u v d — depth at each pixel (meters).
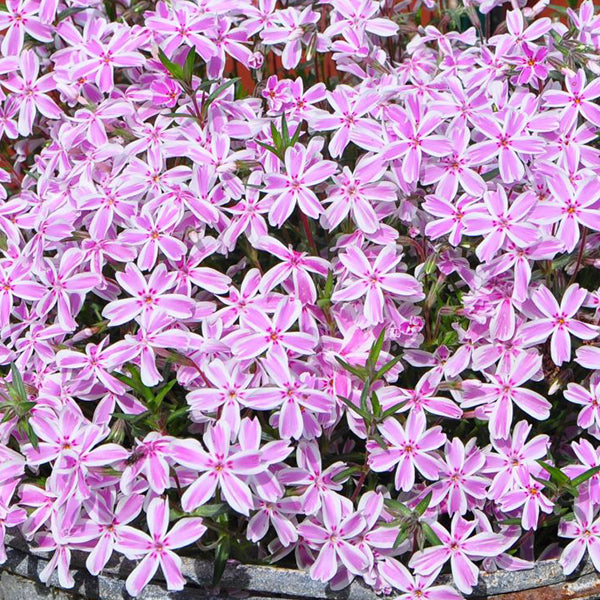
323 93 0.61
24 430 0.58
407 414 0.58
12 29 0.63
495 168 0.59
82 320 0.61
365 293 0.57
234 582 0.57
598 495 0.57
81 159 0.61
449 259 0.58
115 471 0.57
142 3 0.64
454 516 0.57
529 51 0.60
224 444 0.55
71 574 0.58
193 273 0.58
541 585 0.57
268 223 0.60
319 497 0.57
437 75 0.62
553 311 0.57
